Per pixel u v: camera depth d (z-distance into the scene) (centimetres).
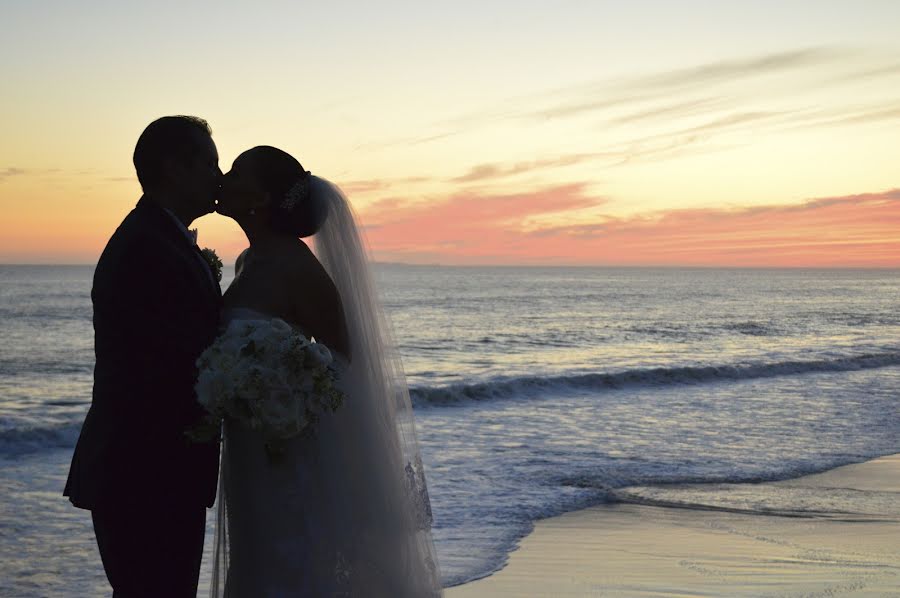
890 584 513
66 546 634
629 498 779
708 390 1683
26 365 2531
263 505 338
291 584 336
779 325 4397
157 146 331
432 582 370
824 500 776
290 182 346
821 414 1355
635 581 524
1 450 1056
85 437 331
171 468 327
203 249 366
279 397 312
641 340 3450
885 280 18112
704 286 12275
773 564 564
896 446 1070
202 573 552
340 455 348
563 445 1068
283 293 344
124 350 321
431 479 855
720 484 845
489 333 3831
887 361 2283
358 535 347
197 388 312
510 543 619
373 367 364
